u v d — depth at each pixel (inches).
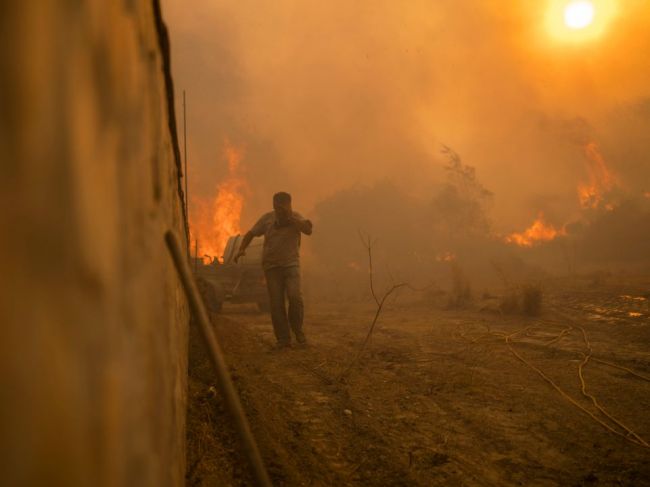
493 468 109.9
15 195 15.9
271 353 236.8
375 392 167.5
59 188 18.9
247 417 137.3
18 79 16.2
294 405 153.7
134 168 35.8
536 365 199.0
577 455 115.4
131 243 32.9
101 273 23.4
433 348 241.8
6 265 15.3
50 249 18.1
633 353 215.9
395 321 366.3
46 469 17.0
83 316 20.9
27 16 16.8
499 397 158.7
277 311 251.9
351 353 233.3
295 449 120.4
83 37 21.9
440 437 127.6
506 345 242.7
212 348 63.1
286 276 255.6
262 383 177.8
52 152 18.4
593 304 380.2
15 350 15.6
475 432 130.6
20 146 16.3
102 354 23.1
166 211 69.6
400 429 133.6
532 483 102.8
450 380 177.5
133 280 33.0
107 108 26.2
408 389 170.4
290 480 103.9
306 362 214.2
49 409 17.5
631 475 104.1
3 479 14.9
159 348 48.5
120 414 25.8
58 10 19.1
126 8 33.8
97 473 21.2
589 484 101.6
